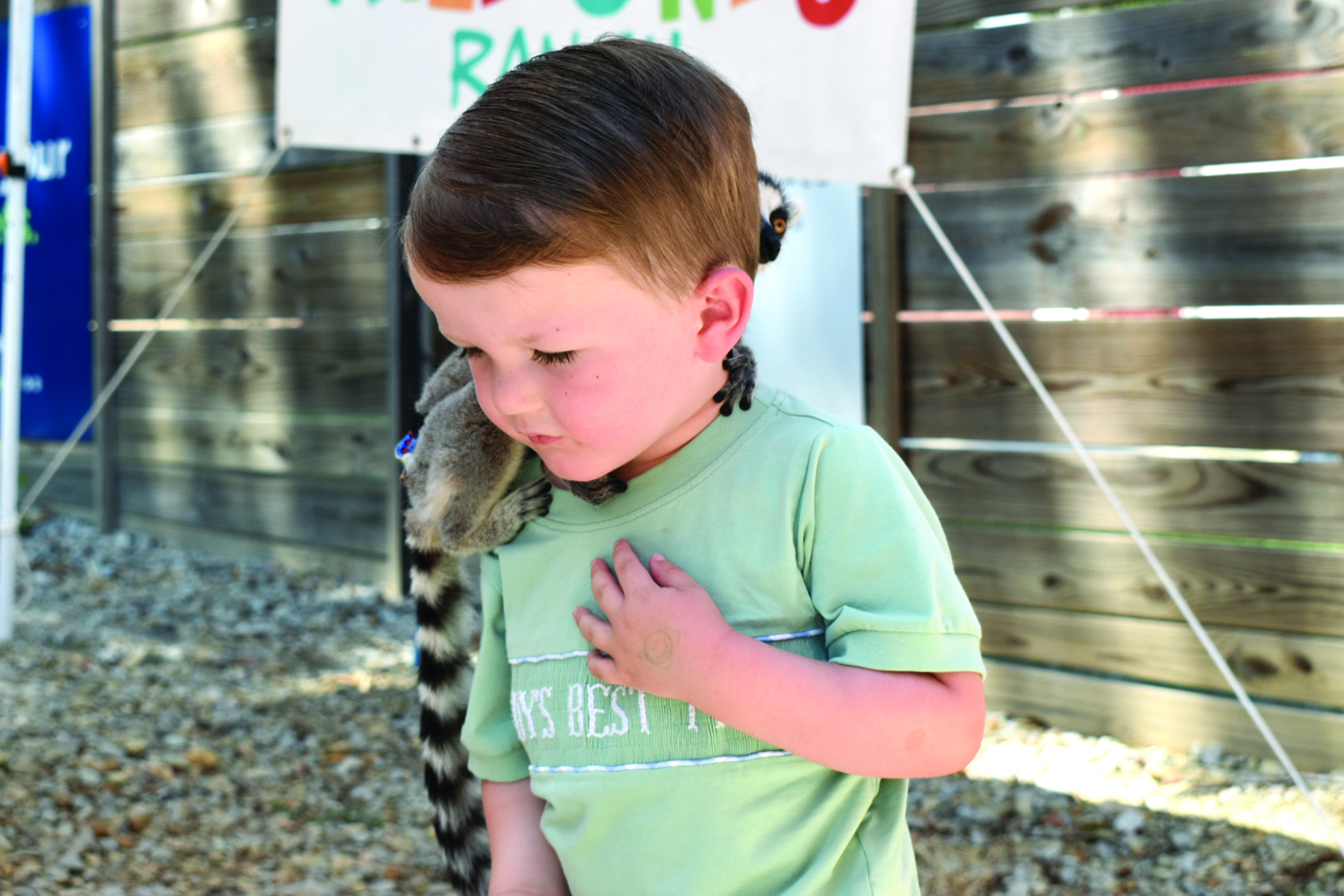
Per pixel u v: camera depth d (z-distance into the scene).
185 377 6.32
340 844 3.22
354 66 3.56
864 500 1.19
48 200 6.71
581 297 1.04
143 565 6.03
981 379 4.04
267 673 4.50
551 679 1.28
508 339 1.06
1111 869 3.00
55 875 2.91
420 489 1.50
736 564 1.20
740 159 1.14
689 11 3.37
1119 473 3.79
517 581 1.34
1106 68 3.74
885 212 4.11
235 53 5.95
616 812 1.23
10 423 4.59
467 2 3.50
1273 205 3.50
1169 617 3.73
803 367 4.45
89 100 6.49
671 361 1.10
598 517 1.28
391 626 5.10
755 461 1.23
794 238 4.42
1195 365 3.66
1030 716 3.99
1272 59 3.48
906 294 4.16
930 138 4.07
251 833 3.25
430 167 1.09
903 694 1.12
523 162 1.03
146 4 6.24
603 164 1.03
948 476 4.12
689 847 1.20
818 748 1.11
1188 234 3.64
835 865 1.21
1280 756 3.06
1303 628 3.52
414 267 1.09
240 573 5.86
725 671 1.12
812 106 3.35
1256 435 3.58
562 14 3.44
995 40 3.92
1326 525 3.48
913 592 1.15
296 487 5.95
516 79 1.10
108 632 4.92
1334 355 3.44
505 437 1.35
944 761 1.15
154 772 3.55
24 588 5.54
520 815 1.40
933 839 3.18
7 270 4.50
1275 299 3.52
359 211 5.59
